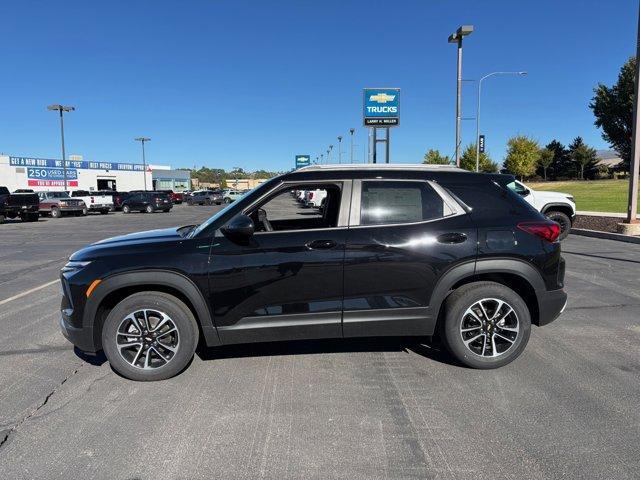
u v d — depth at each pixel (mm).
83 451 3119
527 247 4176
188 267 3994
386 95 29703
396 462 2959
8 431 3377
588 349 4777
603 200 29531
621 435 3215
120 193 41219
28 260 11695
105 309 4227
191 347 4141
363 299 4125
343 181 4234
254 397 3844
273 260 4027
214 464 2961
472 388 3949
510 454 3023
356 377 4195
